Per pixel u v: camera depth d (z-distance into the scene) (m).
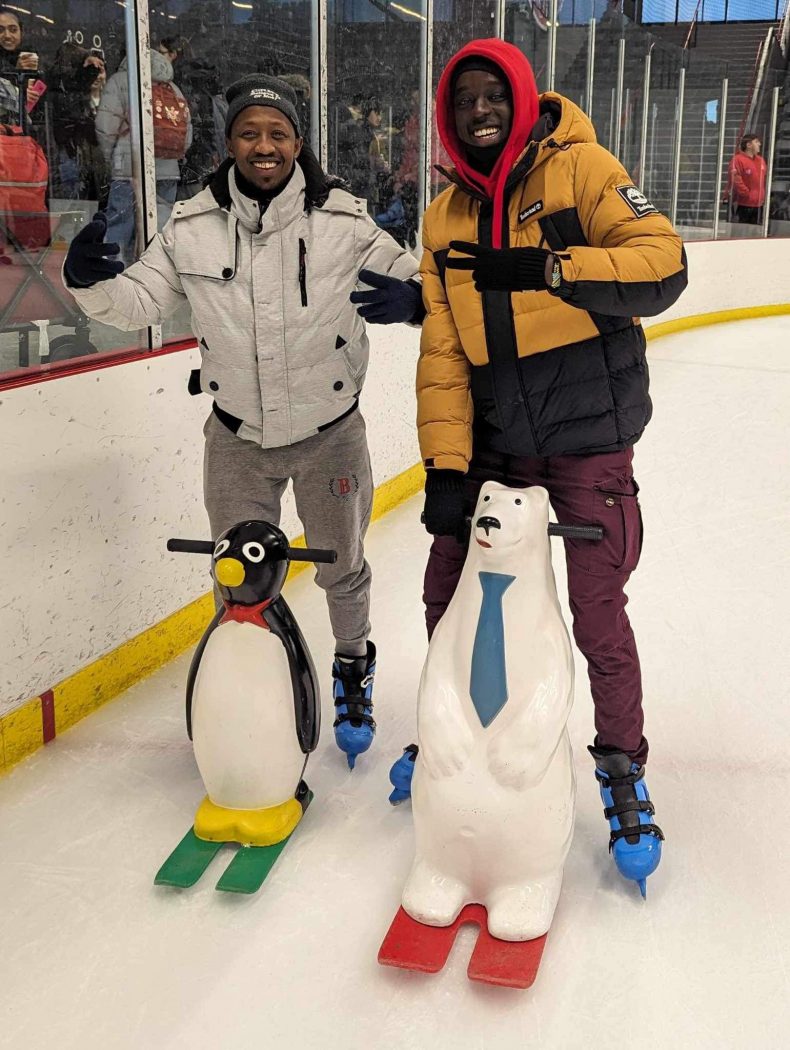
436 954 1.74
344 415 2.29
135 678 2.93
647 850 1.94
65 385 2.53
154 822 2.24
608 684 1.99
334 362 2.21
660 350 9.10
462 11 5.17
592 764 2.47
